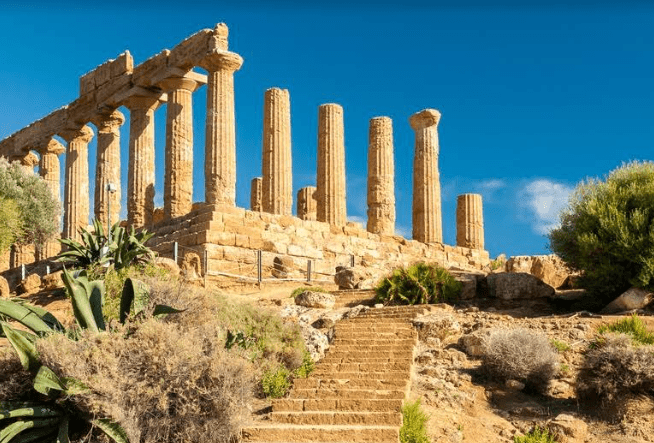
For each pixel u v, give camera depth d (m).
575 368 16.36
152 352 12.84
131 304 14.69
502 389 15.82
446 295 21.89
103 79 38.03
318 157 36.41
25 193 37.00
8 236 33.03
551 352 16.02
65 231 40.16
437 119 38.78
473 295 22.30
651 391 15.07
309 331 18.09
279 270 29.67
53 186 43.31
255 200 42.94
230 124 32.50
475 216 40.06
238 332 16.06
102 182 37.97
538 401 15.53
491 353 16.14
